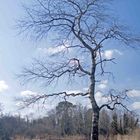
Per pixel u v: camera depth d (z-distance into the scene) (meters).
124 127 39.31
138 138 38.59
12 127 64.81
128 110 22.44
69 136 41.22
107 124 37.72
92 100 22.34
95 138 22.08
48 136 50.34
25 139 59.91
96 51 22.55
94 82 22.45
